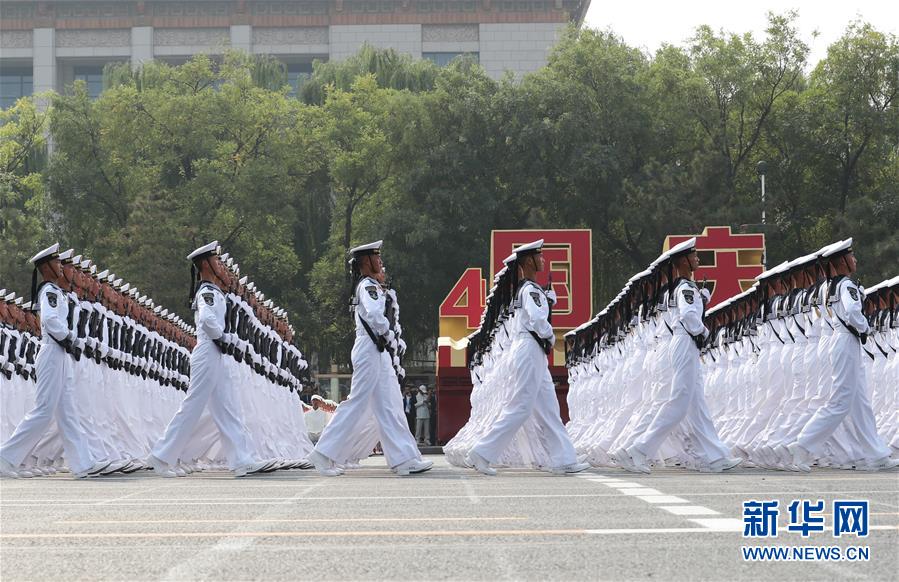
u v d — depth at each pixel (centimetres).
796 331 1953
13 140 7338
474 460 1816
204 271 1948
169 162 6738
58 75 10681
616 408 2358
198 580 713
